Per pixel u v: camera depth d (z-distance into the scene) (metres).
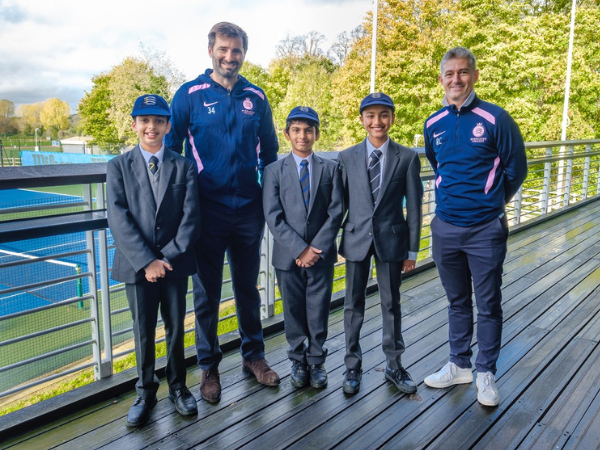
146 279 2.11
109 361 2.48
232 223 2.36
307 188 2.35
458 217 2.37
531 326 3.21
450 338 2.56
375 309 3.52
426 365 2.72
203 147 2.28
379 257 2.36
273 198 2.38
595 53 18.36
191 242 2.13
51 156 31.50
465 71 2.21
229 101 2.28
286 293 2.43
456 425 2.16
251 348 2.57
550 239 5.59
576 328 3.17
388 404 2.32
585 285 4.00
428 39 20.30
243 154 2.32
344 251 2.44
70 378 4.62
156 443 2.02
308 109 2.32
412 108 20.36
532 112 17.80
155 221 2.08
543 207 6.77
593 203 7.97
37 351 5.40
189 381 2.53
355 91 22.14
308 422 2.18
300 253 2.30
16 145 57.41
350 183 2.41
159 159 2.11
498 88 18.47
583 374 2.60
